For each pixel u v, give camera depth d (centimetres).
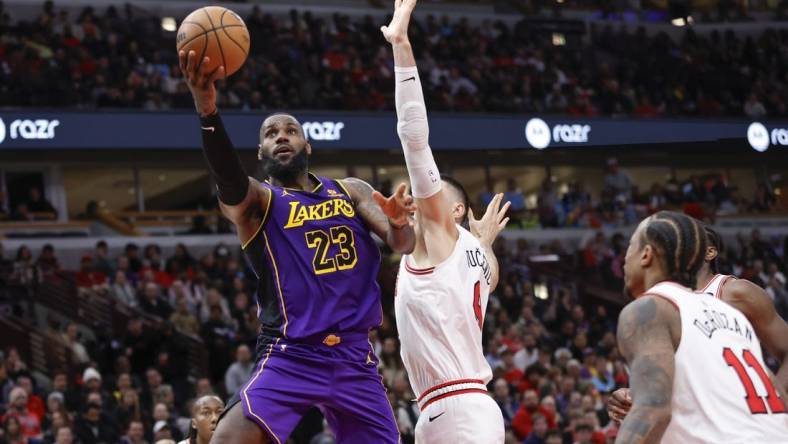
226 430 451
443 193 510
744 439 350
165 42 2520
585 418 1369
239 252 2292
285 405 456
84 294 1816
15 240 2156
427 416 504
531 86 2628
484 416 496
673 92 2859
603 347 1816
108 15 2477
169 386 1409
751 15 3366
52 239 2191
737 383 359
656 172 2855
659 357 357
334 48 2570
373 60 2603
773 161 2862
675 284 380
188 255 1964
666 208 2594
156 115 2041
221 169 445
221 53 441
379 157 2630
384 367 1537
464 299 503
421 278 502
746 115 2789
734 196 2762
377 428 471
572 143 2325
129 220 2388
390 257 2078
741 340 371
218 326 1711
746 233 2645
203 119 443
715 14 3359
